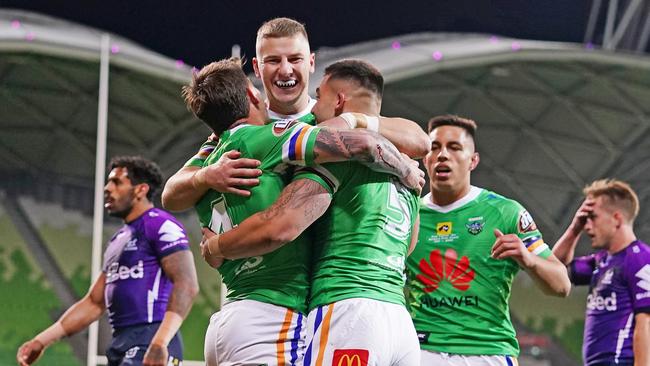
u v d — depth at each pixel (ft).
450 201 15.60
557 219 56.80
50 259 54.24
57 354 51.42
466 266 14.98
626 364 16.72
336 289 9.53
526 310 62.49
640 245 17.07
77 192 52.65
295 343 9.59
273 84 10.84
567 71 45.93
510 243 14.16
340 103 10.50
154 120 45.37
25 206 53.47
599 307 17.28
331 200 9.82
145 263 16.58
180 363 16.72
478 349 14.67
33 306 54.24
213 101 10.21
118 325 16.53
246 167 9.68
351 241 9.71
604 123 51.85
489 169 55.11
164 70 39.78
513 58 42.09
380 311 9.48
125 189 17.06
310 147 9.40
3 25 39.04
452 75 45.85
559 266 14.76
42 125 49.93
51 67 44.34
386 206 9.96
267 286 9.66
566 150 53.98
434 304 15.01
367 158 9.53
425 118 50.19
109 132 46.42
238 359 9.54
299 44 10.87
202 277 49.08
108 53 38.65
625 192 17.38
